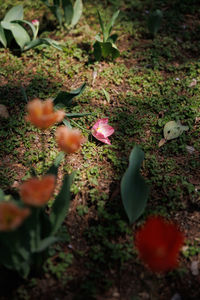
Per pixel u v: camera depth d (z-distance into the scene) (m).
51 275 0.99
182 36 1.69
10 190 1.14
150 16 1.62
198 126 1.31
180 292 0.98
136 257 1.02
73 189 1.13
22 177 1.18
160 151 1.25
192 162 1.21
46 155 1.22
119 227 1.06
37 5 1.85
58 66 1.51
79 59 1.53
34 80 1.44
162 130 1.30
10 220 0.78
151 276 1.00
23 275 0.94
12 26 1.50
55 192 1.13
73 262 1.01
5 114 1.33
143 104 1.39
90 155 1.22
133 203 1.03
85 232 1.06
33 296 0.96
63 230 1.05
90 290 0.96
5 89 1.42
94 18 1.79
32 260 0.95
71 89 1.43
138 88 1.44
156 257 0.82
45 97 1.38
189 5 1.89
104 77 1.47
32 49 1.57
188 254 1.02
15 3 1.86
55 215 0.96
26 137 1.27
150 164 1.19
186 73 1.49
